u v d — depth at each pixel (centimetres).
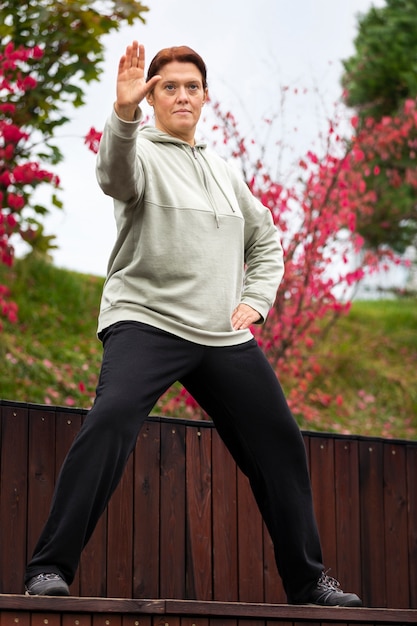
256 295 374
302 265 719
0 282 955
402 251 1211
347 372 1002
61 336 919
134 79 329
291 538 369
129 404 334
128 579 441
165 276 353
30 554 413
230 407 364
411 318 1157
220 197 367
